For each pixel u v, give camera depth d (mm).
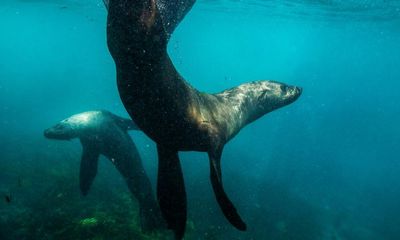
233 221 3543
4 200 12156
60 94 42688
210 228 12000
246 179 18484
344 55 77812
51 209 11422
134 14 2578
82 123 8578
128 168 8773
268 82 5867
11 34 96625
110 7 2609
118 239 8836
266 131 35656
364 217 17516
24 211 11461
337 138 40125
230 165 20766
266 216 14617
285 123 41969
